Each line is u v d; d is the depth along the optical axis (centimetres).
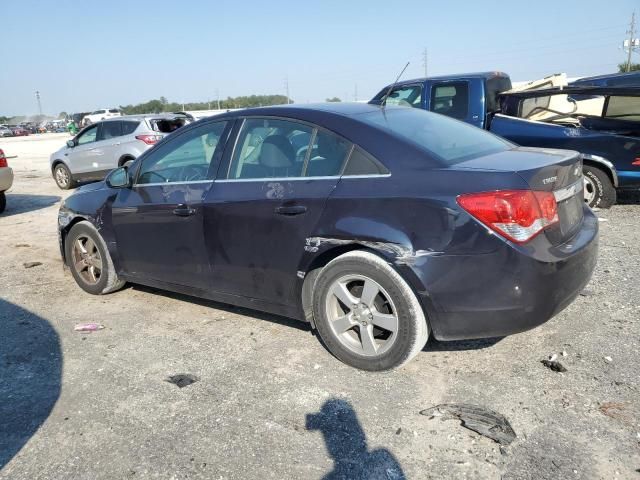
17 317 468
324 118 357
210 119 417
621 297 428
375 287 324
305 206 343
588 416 283
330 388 326
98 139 1257
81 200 502
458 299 300
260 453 271
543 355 346
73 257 515
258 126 387
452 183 300
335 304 349
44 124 8075
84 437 293
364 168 330
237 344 393
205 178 405
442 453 263
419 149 325
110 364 374
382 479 249
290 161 363
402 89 895
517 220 287
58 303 498
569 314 403
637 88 666
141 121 1202
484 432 276
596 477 241
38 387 347
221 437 285
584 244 321
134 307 478
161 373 357
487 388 315
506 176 292
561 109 838
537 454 257
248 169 383
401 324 319
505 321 297
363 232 317
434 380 327
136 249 456
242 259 381
